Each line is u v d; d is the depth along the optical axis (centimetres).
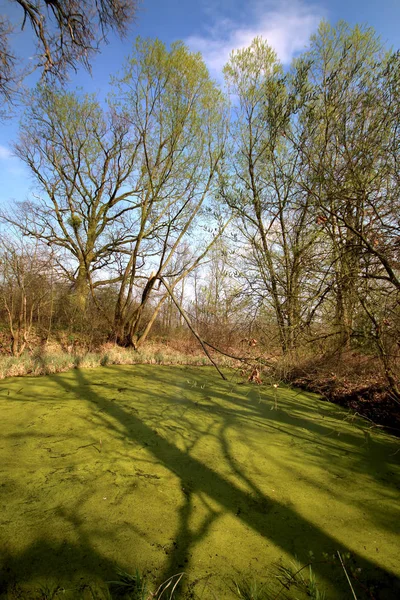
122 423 461
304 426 490
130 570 210
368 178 427
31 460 344
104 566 213
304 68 677
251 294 614
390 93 450
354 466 367
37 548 226
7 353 796
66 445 383
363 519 271
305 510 282
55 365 762
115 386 657
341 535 251
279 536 248
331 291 452
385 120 457
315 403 609
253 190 780
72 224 1089
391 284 411
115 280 1322
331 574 213
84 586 198
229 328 707
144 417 490
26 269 813
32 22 411
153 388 665
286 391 682
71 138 1072
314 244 523
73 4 417
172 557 223
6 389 585
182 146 1062
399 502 298
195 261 1056
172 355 1052
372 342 438
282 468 358
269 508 283
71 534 240
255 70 823
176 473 336
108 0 429
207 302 712
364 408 554
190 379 771
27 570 208
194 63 984
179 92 1005
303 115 605
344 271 421
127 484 309
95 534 241
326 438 446
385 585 205
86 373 757
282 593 197
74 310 1041
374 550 235
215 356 1024
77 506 273
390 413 509
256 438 438
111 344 1068
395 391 444
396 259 400
